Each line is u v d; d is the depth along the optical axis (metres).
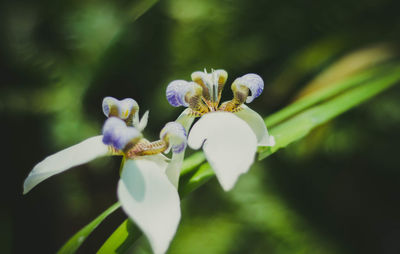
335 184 0.86
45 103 0.83
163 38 0.82
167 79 0.83
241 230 0.77
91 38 0.83
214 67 0.85
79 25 0.84
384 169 0.84
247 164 0.37
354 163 0.84
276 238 0.76
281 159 0.82
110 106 0.40
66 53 0.84
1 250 0.89
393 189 0.87
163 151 0.38
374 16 0.82
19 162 0.90
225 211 0.79
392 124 0.78
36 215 0.89
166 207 0.36
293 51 0.87
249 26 0.86
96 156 0.38
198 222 0.78
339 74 0.60
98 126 0.81
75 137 0.80
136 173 0.37
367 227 0.87
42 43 0.85
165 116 0.84
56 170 0.38
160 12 0.81
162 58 0.83
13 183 0.90
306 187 0.83
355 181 0.87
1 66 0.86
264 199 0.79
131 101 0.40
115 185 0.86
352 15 0.84
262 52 0.86
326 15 0.85
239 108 0.41
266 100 0.84
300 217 0.79
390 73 0.50
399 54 0.61
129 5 0.84
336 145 0.77
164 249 0.35
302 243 0.76
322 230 0.80
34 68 0.85
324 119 0.44
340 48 0.77
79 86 0.81
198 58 0.84
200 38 0.84
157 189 0.37
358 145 0.78
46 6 0.86
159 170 0.37
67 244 0.37
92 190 0.86
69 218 0.88
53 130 0.81
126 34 0.73
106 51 0.71
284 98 0.82
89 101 0.80
